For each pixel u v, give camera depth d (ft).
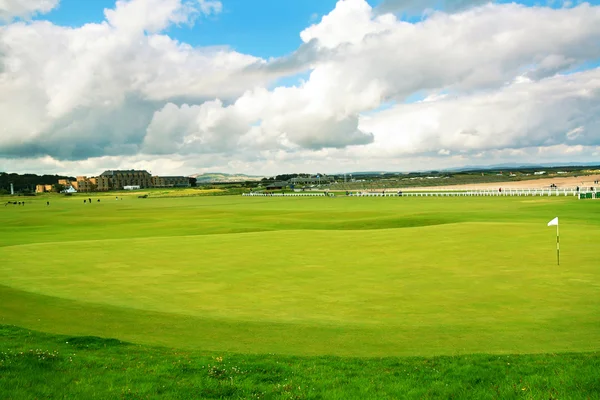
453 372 36.63
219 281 79.25
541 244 107.45
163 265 95.40
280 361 40.86
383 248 110.73
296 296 68.08
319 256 102.63
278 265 92.94
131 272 88.48
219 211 326.44
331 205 367.66
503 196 387.34
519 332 49.67
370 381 35.17
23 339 46.85
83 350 44.09
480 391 32.86
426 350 44.88
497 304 61.00
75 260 102.73
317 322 55.31
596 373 35.12
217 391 33.50
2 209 446.19
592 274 76.74
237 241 132.26
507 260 90.22
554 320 53.67
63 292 72.59
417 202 360.48
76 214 328.49
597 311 56.90
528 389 32.83
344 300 65.26
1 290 73.77
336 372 37.40
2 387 33.60
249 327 53.52
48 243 133.90
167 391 33.55
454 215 203.62
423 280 76.02
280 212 295.28
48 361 39.73
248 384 34.83
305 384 34.76
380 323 54.39
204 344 47.91
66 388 33.83
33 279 82.84
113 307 63.16
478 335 49.03
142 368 38.40
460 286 71.15
